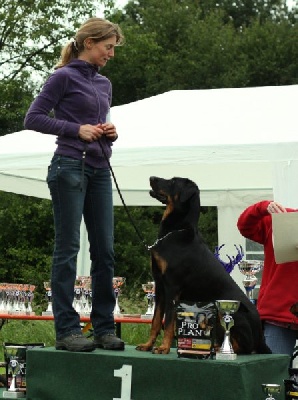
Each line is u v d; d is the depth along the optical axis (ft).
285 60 92.58
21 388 17.88
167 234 17.13
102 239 17.42
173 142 27.89
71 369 16.56
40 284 67.92
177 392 15.48
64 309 16.94
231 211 43.45
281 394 16.63
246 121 29.19
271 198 42.75
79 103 16.98
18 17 80.38
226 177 41.65
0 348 36.58
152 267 17.29
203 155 27.12
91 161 17.07
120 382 16.01
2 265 70.03
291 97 33.32
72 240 16.93
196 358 15.71
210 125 29.35
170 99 35.83
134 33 88.74
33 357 16.94
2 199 71.51
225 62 91.50
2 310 26.71
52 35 82.64
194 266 16.90
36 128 16.72
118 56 87.20
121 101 92.17
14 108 79.66
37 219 71.00
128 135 29.45
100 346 17.46
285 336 18.85
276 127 27.73
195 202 17.19
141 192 43.91
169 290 16.79
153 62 91.76
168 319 16.69
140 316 26.20
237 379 14.98
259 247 43.01
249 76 91.30
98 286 17.56
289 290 18.67
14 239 71.31
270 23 97.45
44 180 39.99
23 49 81.97
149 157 27.89
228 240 43.47
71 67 17.16
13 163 30.01
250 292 25.45
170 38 97.96
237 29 112.47
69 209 16.83
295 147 25.79
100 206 17.35
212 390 15.19
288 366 17.15
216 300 16.71
